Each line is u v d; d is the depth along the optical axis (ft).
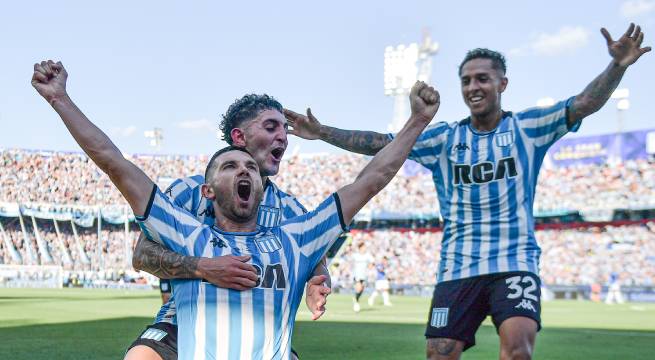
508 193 16.74
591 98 15.98
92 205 159.02
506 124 17.10
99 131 10.27
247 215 10.89
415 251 146.30
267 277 10.44
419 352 31.24
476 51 17.11
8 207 151.23
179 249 10.46
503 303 15.69
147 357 11.24
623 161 130.82
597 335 42.47
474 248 16.75
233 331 10.10
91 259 157.38
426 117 11.47
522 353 14.85
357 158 165.99
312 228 11.12
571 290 117.70
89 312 57.47
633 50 14.98
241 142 13.56
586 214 130.00
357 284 70.74
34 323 45.09
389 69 179.01
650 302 108.47
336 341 36.45
